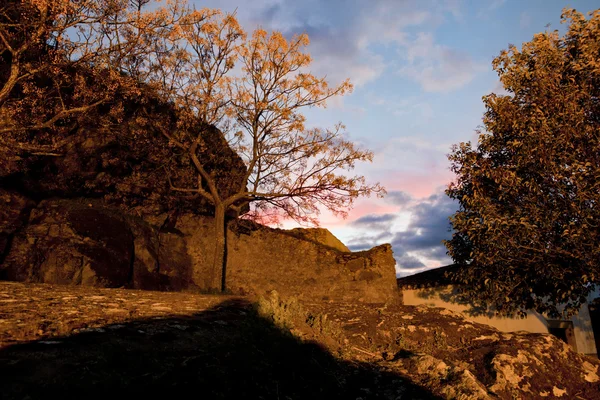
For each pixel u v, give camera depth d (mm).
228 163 21078
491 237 13266
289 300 10180
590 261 11656
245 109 18000
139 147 19203
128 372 5164
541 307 14281
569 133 12023
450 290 19688
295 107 18453
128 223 17812
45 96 15797
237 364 6234
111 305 8375
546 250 12461
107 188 18391
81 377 4777
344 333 9891
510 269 13484
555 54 13281
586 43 13141
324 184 18125
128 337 6266
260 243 19625
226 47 17703
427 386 7645
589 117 12742
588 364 10375
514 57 14367
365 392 7078
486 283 13945
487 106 14688
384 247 19422
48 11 13516
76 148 17266
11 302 7609
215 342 6867
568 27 13727
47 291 9445
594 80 12953
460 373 7996
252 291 18672
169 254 18656
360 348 9312
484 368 9047
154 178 19547
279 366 6836
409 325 10898
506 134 14242
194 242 19594
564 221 12352
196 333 7113
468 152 15234
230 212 21266
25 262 14094
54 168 16781
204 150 19469
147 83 17719
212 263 19422
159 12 15336
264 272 19062
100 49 14758
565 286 12859
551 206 12570
